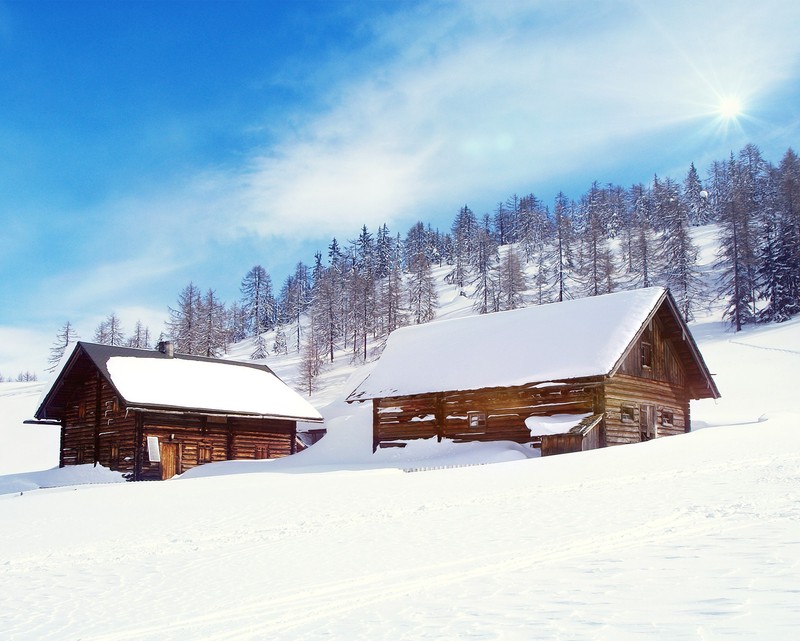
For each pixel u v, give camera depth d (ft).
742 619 17.20
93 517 58.18
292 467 116.16
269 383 149.38
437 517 45.73
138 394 121.29
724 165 530.27
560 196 601.62
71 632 24.20
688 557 26.12
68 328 394.93
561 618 19.27
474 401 111.65
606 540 31.96
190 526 49.83
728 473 55.62
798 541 27.25
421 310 348.38
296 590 27.96
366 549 36.11
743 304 245.65
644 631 17.08
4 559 41.24
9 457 202.39
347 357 346.54
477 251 470.80
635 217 505.66
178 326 301.22
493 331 120.78
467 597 23.71
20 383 379.55
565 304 118.42
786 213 270.87
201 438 129.80
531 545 32.50
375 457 118.42
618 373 103.96
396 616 22.22
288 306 516.32
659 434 111.75
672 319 114.83
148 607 27.35
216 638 22.06
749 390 162.50
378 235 541.34
